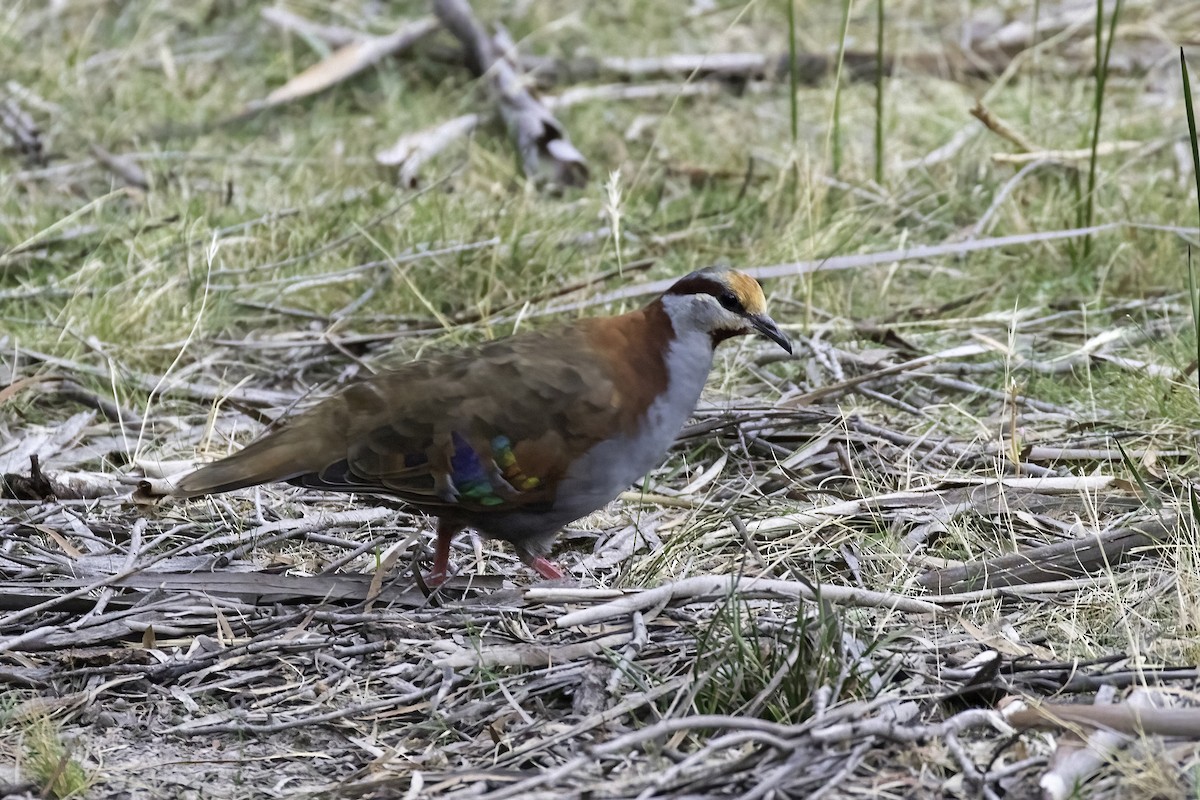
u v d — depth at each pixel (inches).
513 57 717.9
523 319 498.6
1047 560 353.4
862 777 274.7
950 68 731.4
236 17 791.7
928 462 419.2
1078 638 322.7
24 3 789.9
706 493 408.5
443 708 305.7
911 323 498.6
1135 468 396.8
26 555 366.9
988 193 601.3
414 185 611.5
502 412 331.6
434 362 343.6
